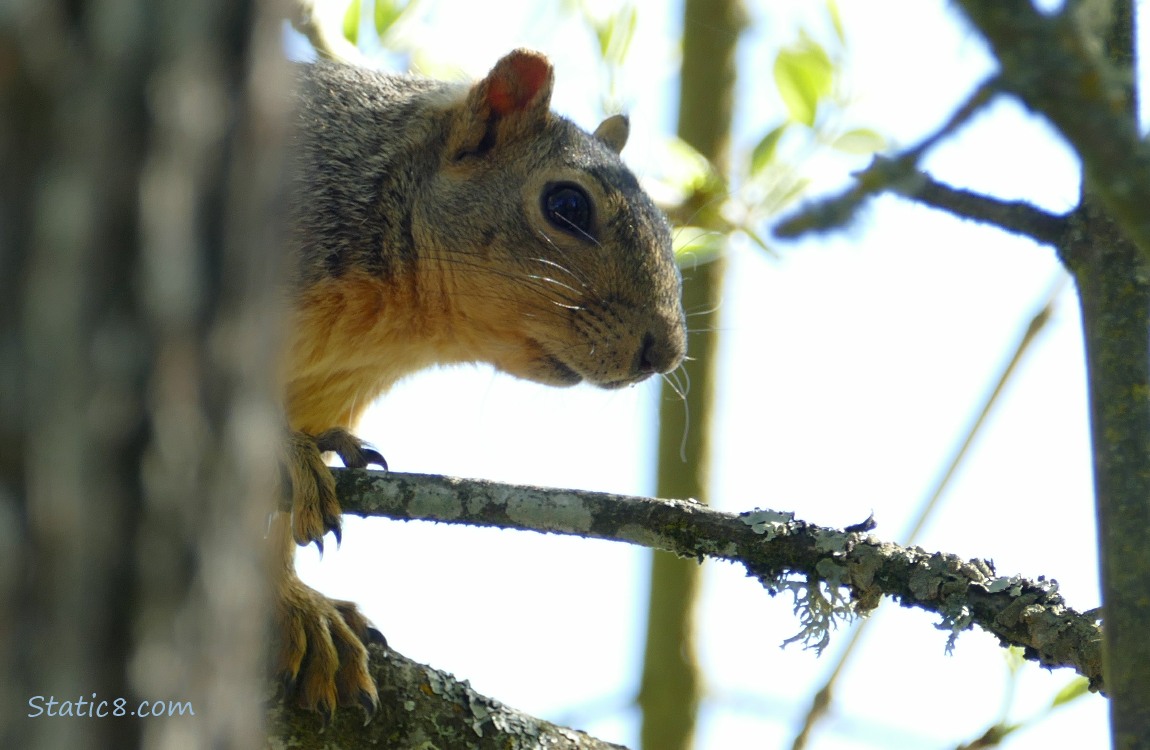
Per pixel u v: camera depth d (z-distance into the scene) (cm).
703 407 421
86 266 91
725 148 453
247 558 102
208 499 97
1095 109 137
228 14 97
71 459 91
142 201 92
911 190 182
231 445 98
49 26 90
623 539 247
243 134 98
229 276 98
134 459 93
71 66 91
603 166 355
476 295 346
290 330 331
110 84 91
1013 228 189
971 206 188
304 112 348
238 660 101
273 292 104
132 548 93
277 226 105
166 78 93
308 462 276
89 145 91
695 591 405
